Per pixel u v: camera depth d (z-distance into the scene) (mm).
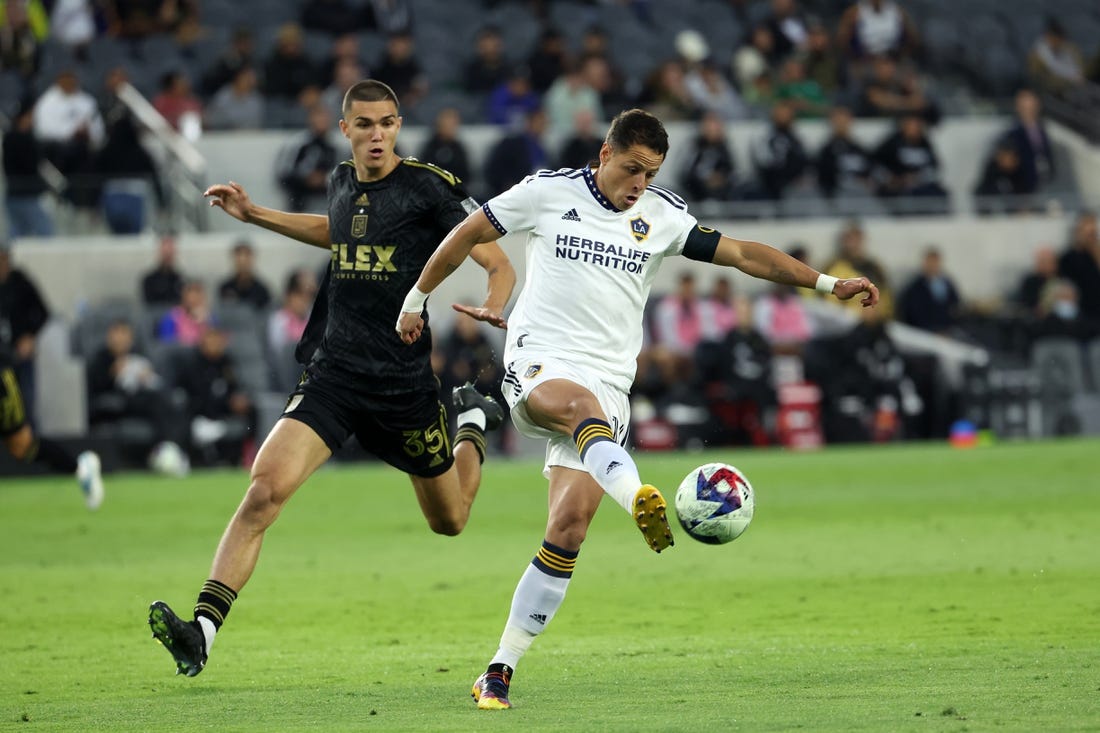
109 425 68500
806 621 27344
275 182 83125
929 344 78812
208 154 84188
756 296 82938
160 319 74250
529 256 22109
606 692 20781
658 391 72688
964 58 100562
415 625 28188
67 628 28328
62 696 21453
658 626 27328
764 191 83875
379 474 65750
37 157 79562
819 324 81875
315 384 23266
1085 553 35344
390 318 23391
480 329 69812
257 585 33906
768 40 94188
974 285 86750
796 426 72750
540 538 42250
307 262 81125
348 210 23531
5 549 41438
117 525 47062
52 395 70438
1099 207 88125
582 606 30031
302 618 29141
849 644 24656
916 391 76562
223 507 51875
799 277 21797
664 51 98062
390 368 23406
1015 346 80125
